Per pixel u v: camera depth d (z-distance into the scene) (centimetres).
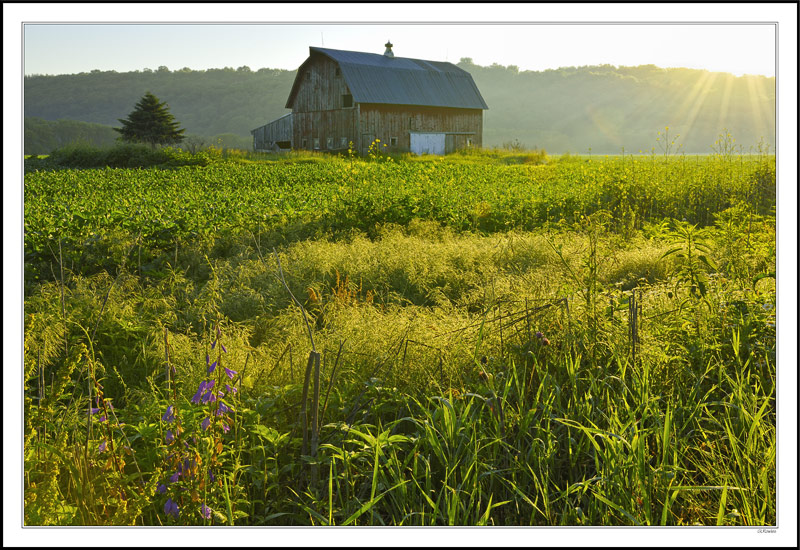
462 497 327
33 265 916
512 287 662
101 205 1392
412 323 499
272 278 799
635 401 378
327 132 4953
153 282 877
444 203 1345
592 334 433
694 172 1642
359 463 354
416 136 4959
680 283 549
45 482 283
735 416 376
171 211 1255
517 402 396
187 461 288
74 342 537
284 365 443
